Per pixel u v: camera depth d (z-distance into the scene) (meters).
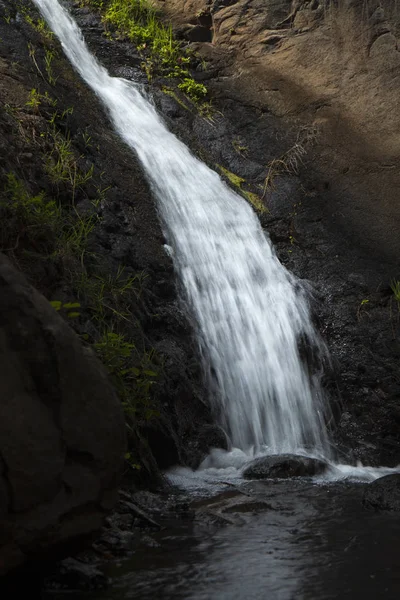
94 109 8.80
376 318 8.59
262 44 11.08
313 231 9.35
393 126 9.95
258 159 10.09
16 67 8.19
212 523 4.62
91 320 6.20
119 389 5.55
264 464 6.16
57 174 7.13
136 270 7.24
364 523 4.62
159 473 5.70
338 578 3.58
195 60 11.18
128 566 3.76
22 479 2.94
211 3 11.45
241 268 8.42
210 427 6.68
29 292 3.20
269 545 4.14
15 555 2.93
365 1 10.48
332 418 7.68
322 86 10.53
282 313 8.23
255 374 7.52
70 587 3.44
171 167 8.93
